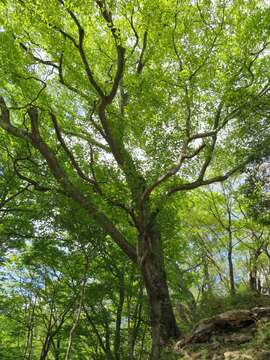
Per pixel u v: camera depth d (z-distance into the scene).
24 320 18.66
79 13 10.79
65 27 13.45
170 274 18.30
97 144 14.98
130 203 12.14
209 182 12.84
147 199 12.11
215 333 12.23
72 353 18.03
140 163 12.23
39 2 10.55
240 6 13.65
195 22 13.86
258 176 15.27
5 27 12.75
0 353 17.66
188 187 12.77
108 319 17.23
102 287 16.38
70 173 14.36
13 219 15.63
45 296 18.00
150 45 14.51
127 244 12.33
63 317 17.25
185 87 13.21
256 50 13.68
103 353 18.05
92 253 14.84
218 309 15.47
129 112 13.57
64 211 14.27
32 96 13.92
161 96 13.52
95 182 12.46
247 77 13.35
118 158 12.69
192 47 13.93
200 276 24.64
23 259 16.58
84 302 16.17
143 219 12.09
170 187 13.09
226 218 24.45
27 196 15.84
